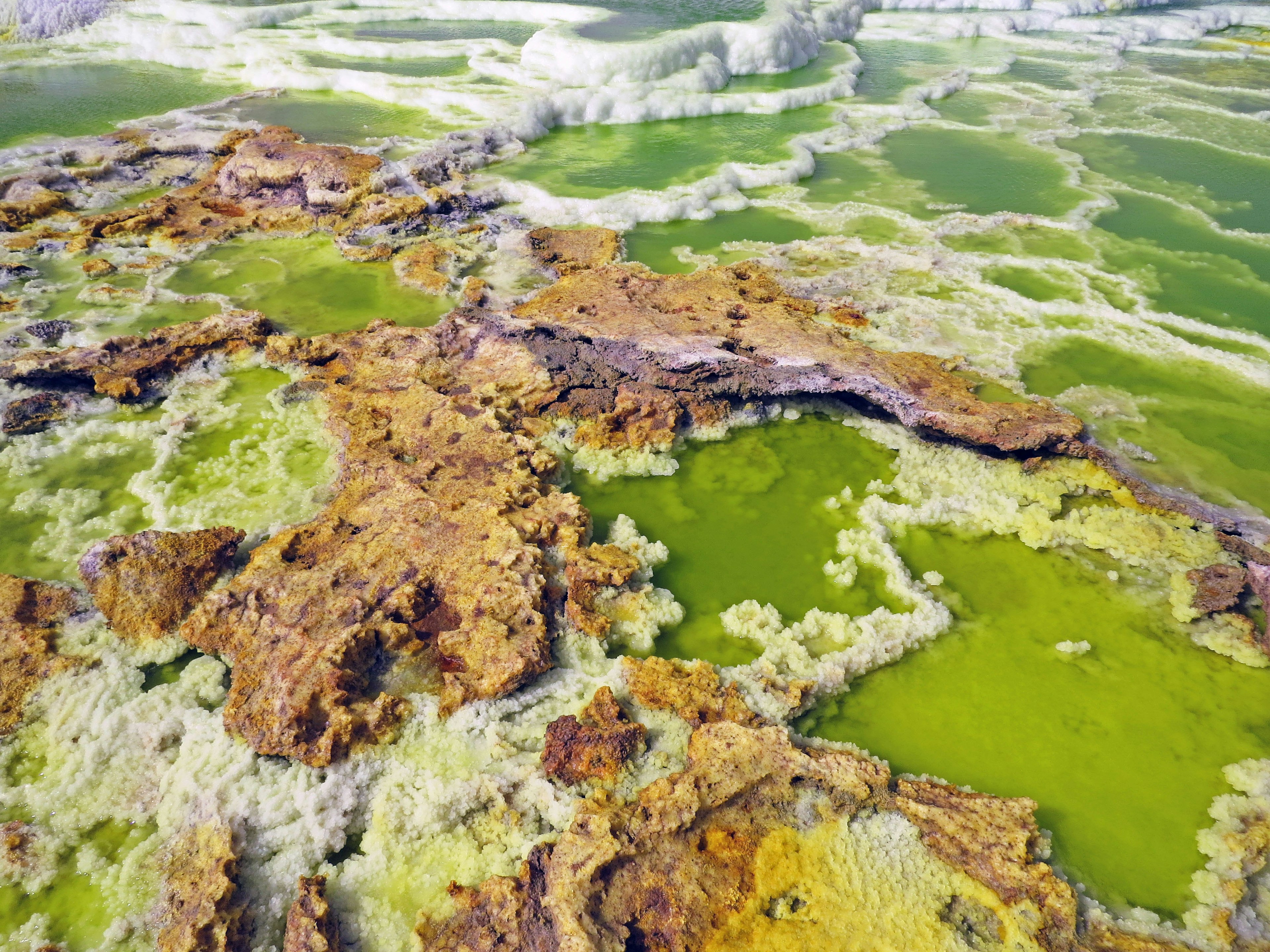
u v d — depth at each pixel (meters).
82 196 13.37
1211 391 9.39
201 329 9.63
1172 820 5.47
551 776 5.46
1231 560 7.27
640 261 11.93
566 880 4.75
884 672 6.41
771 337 9.40
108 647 6.29
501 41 20.67
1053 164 15.55
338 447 8.25
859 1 26.16
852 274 11.62
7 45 20.66
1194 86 20.31
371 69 18.97
